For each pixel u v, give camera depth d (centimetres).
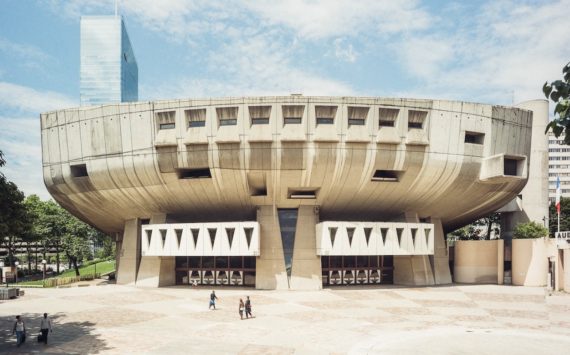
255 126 3369
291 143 3381
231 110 3394
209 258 4094
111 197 3928
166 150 3491
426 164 3562
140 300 3144
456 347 1877
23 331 1892
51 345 1894
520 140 3888
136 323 2372
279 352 1789
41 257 10475
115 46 15962
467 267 4434
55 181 3928
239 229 3541
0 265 6938
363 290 3703
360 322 2414
